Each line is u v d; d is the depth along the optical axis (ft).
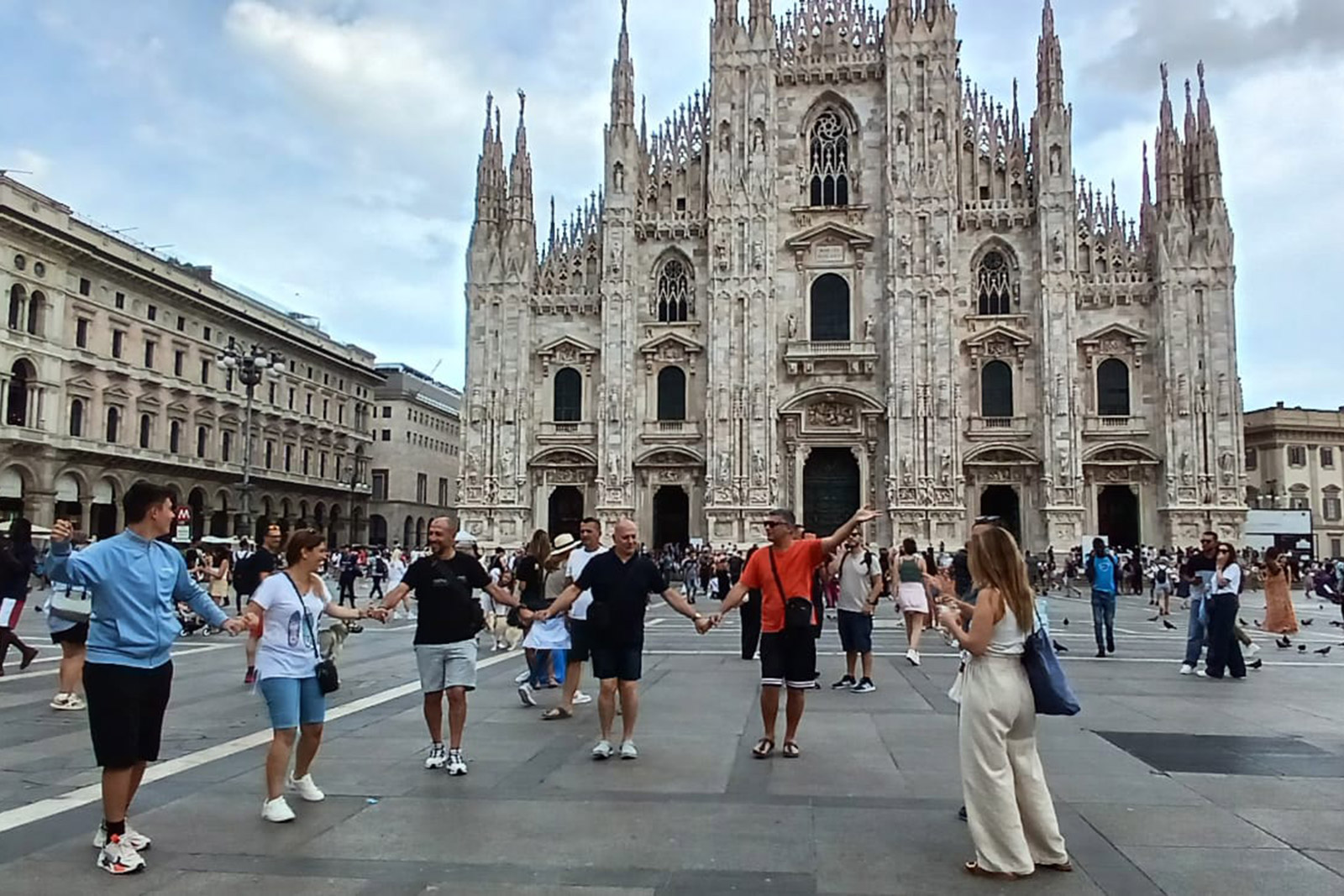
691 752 49.03
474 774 44.24
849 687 71.56
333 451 381.81
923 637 111.55
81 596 60.13
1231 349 223.10
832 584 122.42
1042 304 228.02
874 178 240.32
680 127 249.55
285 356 346.74
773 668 48.01
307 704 38.88
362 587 227.81
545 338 248.52
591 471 245.04
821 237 239.09
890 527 230.68
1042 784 32.42
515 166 249.55
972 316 233.76
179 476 287.69
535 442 246.27
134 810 38.14
